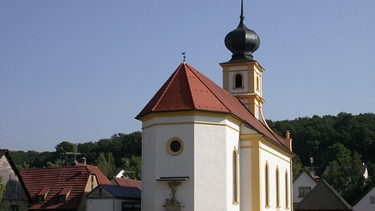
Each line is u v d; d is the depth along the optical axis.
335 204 68.50
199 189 31.77
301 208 69.38
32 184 51.16
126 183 57.78
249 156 36.81
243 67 49.81
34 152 140.00
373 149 135.62
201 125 32.66
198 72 38.94
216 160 32.69
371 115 148.38
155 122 33.09
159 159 32.50
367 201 72.12
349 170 106.19
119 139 133.50
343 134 139.00
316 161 136.75
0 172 42.84
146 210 32.97
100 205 40.41
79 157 127.75
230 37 50.78
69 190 48.66
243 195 36.47
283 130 143.75
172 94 33.78
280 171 47.97
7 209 42.91
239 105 45.69
